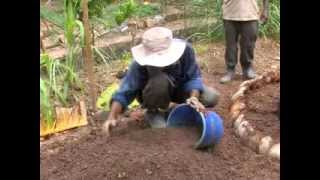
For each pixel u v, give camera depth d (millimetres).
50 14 5758
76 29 5656
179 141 3824
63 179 3611
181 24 7188
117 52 6457
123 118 4434
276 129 4180
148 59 3771
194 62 4059
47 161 3936
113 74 5848
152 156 3586
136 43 6570
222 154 3855
